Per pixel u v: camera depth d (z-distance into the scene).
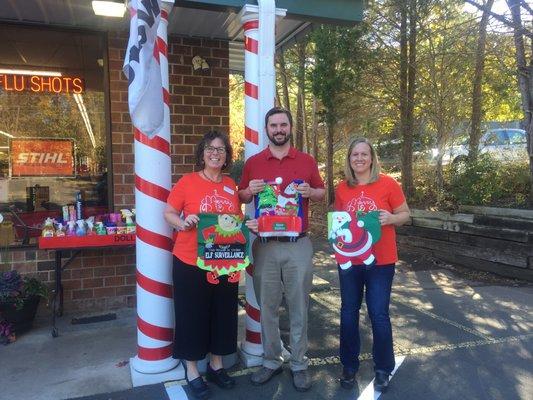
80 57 4.87
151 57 3.00
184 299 3.13
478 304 5.30
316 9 3.98
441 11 8.12
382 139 10.34
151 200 3.34
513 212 6.67
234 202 3.24
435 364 3.74
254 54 3.63
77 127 4.93
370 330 4.47
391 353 3.28
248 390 3.31
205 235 3.05
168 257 3.42
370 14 8.42
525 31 6.83
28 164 4.81
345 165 3.37
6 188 4.75
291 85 15.46
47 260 4.76
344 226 3.21
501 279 6.41
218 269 3.09
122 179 5.00
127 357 3.84
